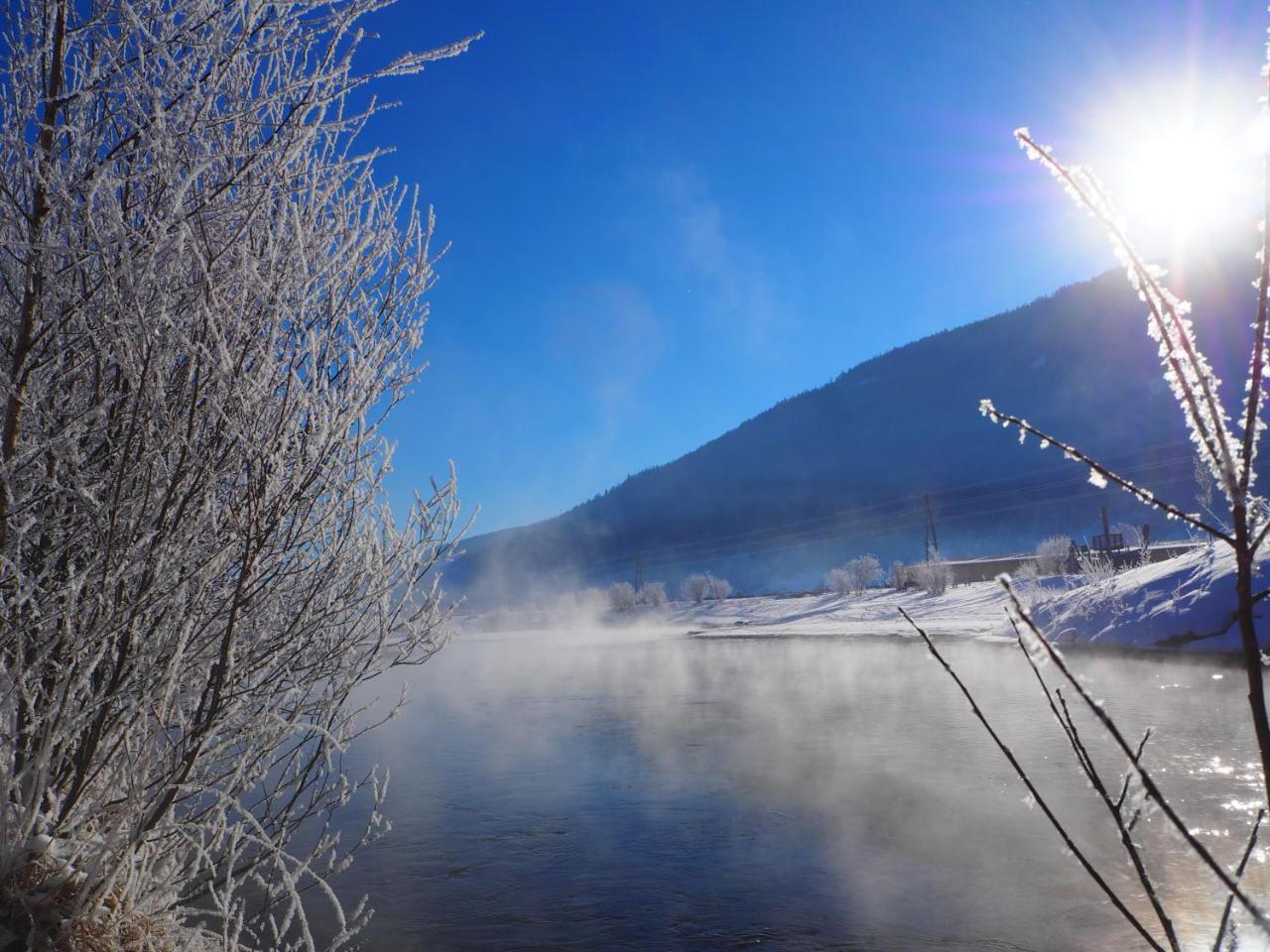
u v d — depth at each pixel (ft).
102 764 8.95
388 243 11.04
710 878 20.92
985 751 32.09
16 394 8.42
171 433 8.50
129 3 8.82
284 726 9.75
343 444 10.46
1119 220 3.47
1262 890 17.53
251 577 9.86
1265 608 54.65
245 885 20.27
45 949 7.91
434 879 21.02
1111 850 20.77
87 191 8.63
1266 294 3.32
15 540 8.55
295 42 9.48
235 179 9.09
